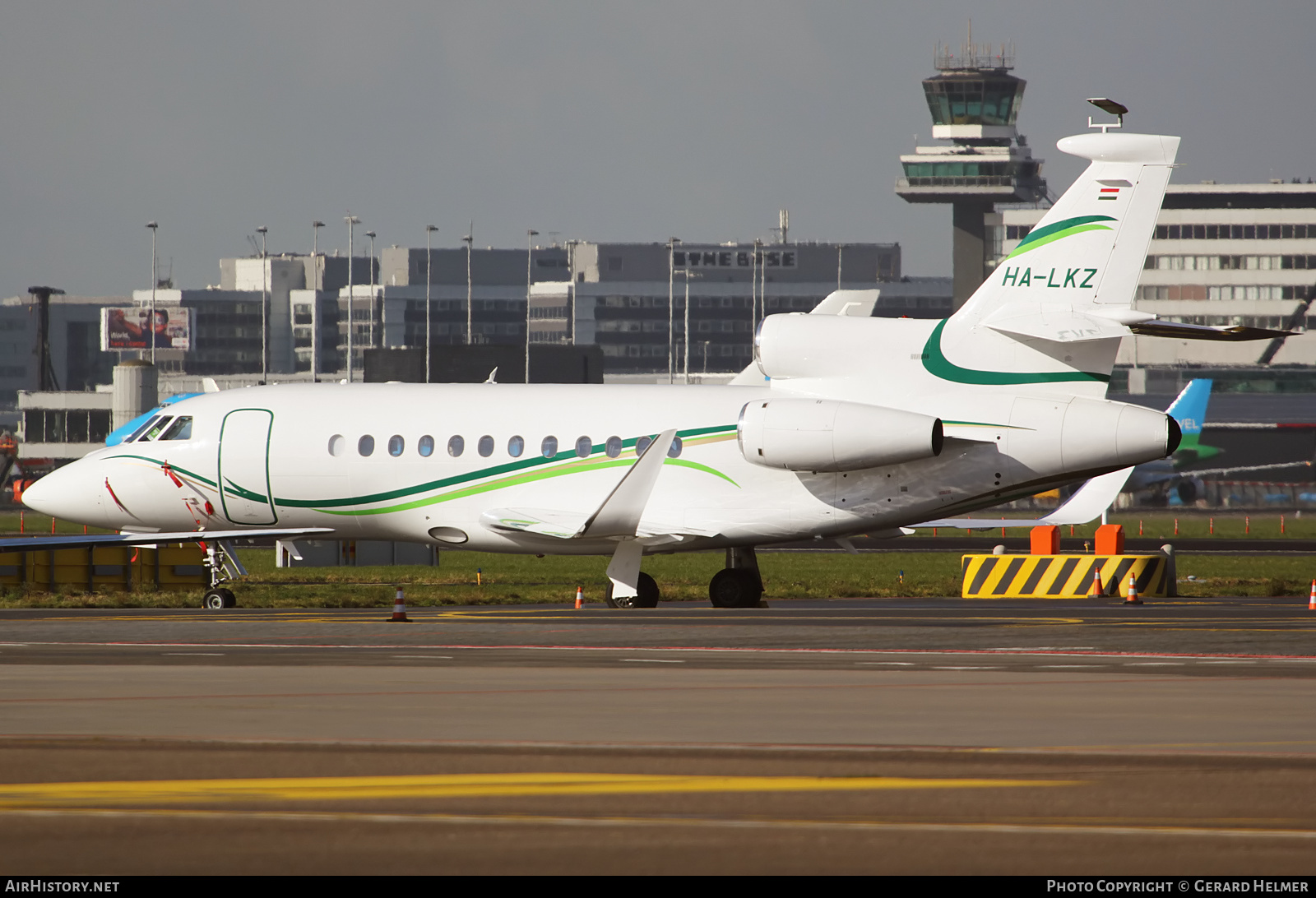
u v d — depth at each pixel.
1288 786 41.41
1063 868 32.69
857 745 47.81
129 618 97.50
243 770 43.59
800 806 38.78
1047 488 106.12
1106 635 84.38
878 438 102.44
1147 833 35.88
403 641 81.31
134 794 40.00
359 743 48.00
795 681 63.91
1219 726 51.56
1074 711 55.16
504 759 45.31
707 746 47.56
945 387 105.44
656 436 109.50
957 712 54.78
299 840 34.97
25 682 62.97
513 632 85.81
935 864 33.00
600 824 36.66
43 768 43.75
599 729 50.72
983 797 39.91
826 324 108.31
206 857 33.53
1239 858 33.59
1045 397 103.94
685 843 34.84
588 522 104.69
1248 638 82.56
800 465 104.38
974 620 94.75
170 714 53.84
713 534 107.12
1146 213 101.50
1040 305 103.50
